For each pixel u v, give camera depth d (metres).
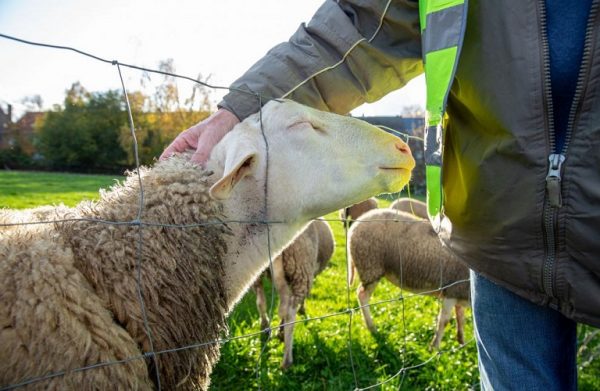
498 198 1.35
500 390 1.57
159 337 1.40
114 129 40.72
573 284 1.27
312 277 4.57
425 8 1.42
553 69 1.17
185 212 1.61
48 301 1.20
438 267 4.45
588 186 1.17
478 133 1.41
